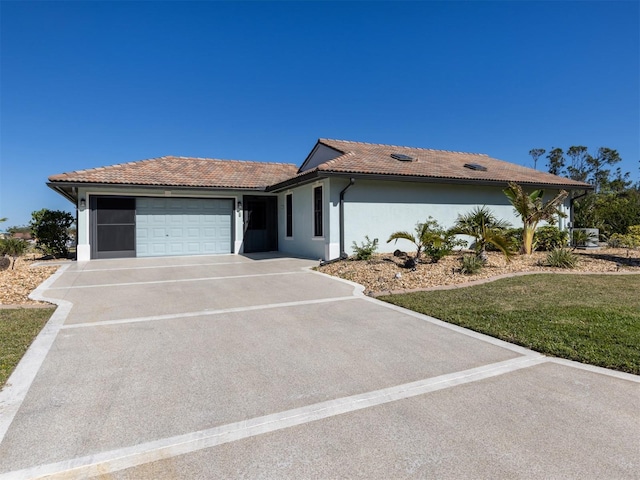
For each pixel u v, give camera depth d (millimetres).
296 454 2449
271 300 7266
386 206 13375
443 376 3766
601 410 3033
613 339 4617
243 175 17562
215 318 5965
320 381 3639
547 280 8656
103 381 3596
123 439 2617
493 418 2918
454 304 6676
